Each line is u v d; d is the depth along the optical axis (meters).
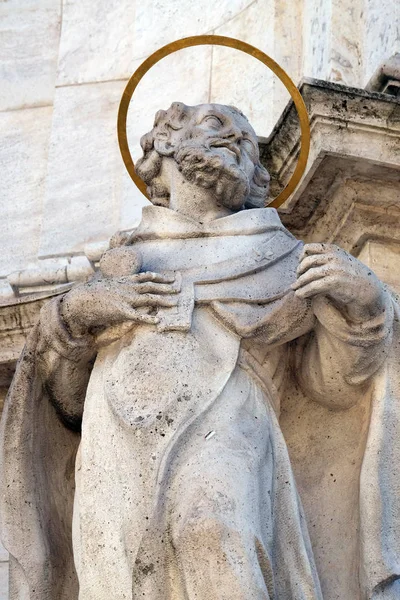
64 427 7.70
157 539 6.98
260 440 7.24
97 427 7.28
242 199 7.78
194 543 6.85
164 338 7.34
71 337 7.47
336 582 7.38
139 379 7.26
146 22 10.24
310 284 7.22
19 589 7.45
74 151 9.98
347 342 7.34
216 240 7.63
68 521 7.62
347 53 9.36
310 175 8.24
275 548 7.19
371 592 7.24
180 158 7.73
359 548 7.34
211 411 7.21
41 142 10.09
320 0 9.57
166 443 7.11
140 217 9.62
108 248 8.47
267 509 7.13
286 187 8.30
